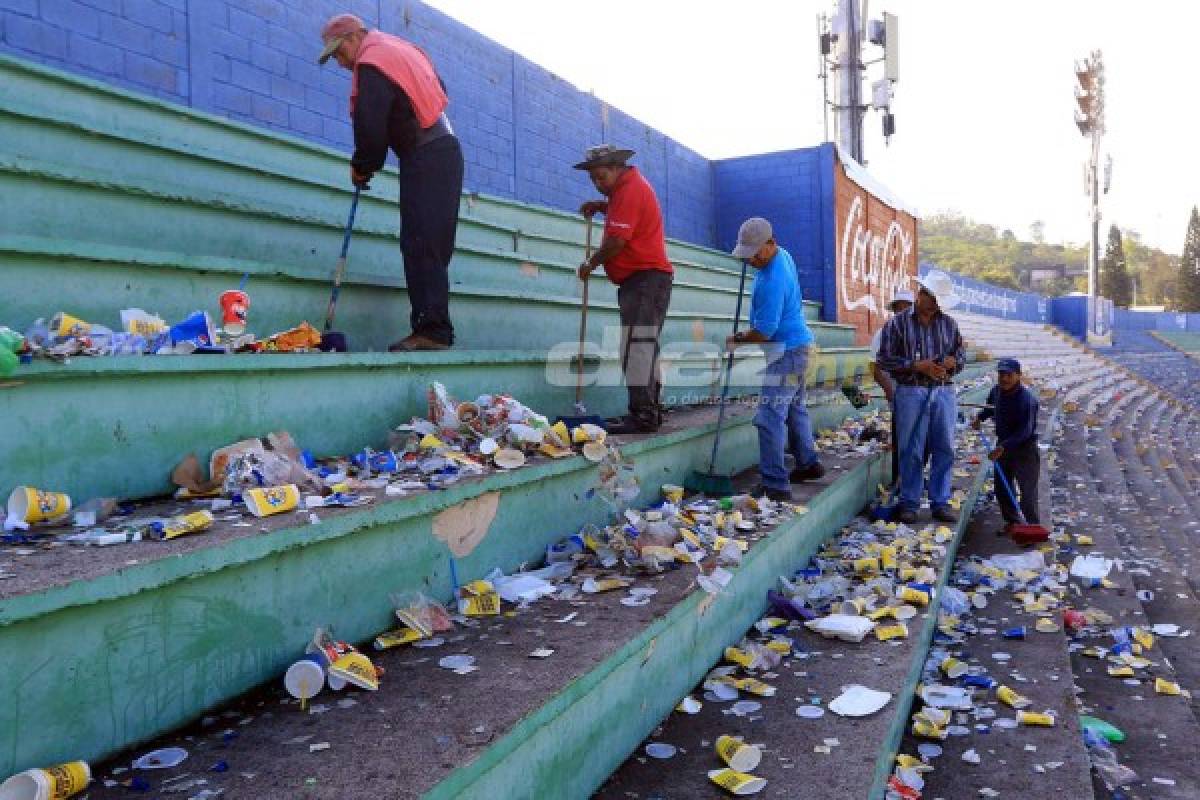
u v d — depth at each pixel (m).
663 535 3.53
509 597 3.00
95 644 1.81
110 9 4.42
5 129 3.25
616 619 2.81
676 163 11.20
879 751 2.69
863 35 16.70
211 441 2.78
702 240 11.91
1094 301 37.31
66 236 3.22
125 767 1.82
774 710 3.03
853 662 3.49
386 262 4.78
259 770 1.79
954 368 5.76
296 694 2.15
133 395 2.54
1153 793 3.24
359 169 3.87
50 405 2.33
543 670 2.35
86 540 2.09
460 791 1.79
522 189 8.28
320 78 5.81
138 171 3.76
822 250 11.53
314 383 3.18
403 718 2.04
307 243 4.29
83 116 3.76
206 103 4.98
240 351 3.07
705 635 3.33
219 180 4.14
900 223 15.25
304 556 2.34
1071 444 13.51
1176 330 49.22
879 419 9.18
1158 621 5.70
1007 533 6.59
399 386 3.61
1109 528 7.82
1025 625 4.70
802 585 4.38
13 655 1.66
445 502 2.83
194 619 2.03
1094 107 40.94
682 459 4.97
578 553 3.54
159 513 2.44
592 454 3.78
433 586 2.85
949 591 5.01
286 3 5.53
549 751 2.19
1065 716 3.53
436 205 3.90
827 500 5.33
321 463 3.15
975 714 3.54
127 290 3.02
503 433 3.58
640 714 2.75
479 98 7.64
